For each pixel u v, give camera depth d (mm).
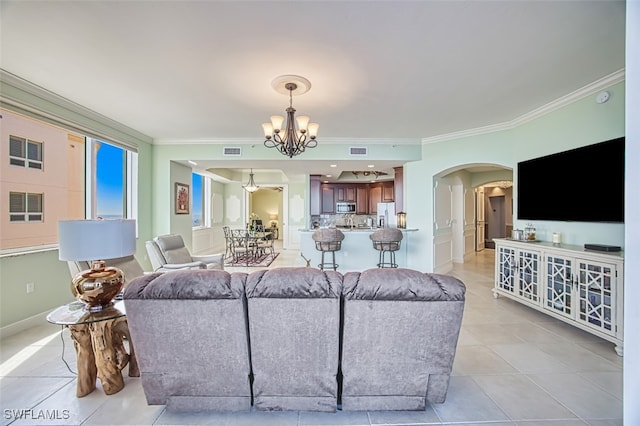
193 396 1717
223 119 4078
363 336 1607
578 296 2734
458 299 1552
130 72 2705
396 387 1703
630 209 1428
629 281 1436
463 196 7012
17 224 3105
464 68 2643
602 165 2871
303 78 2814
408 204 5477
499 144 4359
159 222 5191
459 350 2559
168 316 1575
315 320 1580
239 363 1652
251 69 2645
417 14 1916
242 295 1563
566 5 1835
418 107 3631
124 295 1551
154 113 3818
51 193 3559
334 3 1810
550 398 1897
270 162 5445
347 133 4891
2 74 2705
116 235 1928
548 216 3514
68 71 2682
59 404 1836
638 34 1404
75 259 1809
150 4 1805
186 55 2408
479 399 1887
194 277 1575
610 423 1676
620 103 2768
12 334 2863
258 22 1991
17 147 3109
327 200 9219
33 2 1771
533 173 3756
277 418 1703
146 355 1638
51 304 3270
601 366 2287
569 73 2742
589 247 2812
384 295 1539
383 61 2512
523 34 2139
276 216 12844
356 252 5527
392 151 5285
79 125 3623
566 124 3320
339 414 1737
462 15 1928
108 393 1921
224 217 9422
